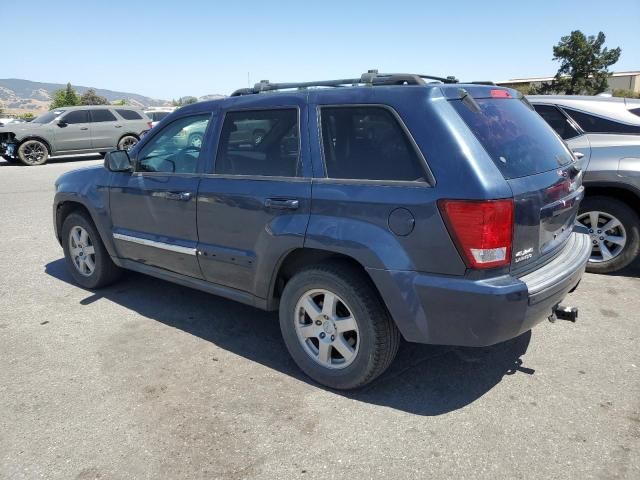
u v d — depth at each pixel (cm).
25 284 537
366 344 307
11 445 283
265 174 347
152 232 430
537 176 301
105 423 300
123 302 484
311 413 307
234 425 296
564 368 351
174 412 310
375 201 290
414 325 288
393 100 295
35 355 383
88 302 486
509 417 298
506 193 268
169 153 416
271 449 276
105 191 466
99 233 487
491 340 276
